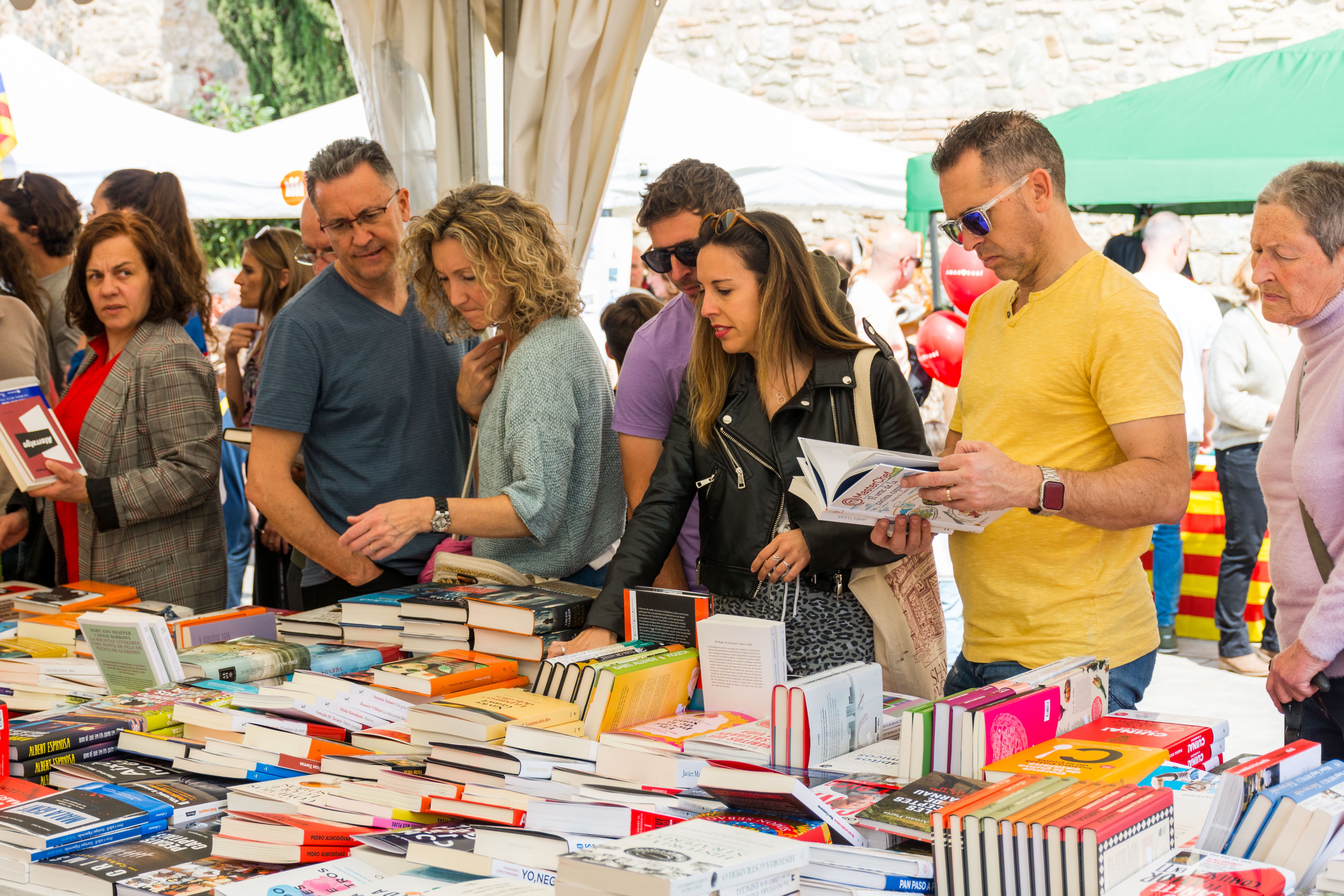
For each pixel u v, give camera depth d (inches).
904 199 269.3
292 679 79.1
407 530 87.6
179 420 117.0
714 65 410.0
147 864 62.1
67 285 132.2
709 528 87.0
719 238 82.6
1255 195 192.9
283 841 61.4
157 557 117.9
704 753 65.1
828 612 84.4
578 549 98.3
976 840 49.7
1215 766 66.6
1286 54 211.8
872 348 84.3
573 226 116.5
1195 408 220.2
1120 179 199.9
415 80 120.6
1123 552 79.4
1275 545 90.8
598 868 48.0
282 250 173.6
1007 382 80.7
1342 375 83.7
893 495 71.2
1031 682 67.5
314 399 104.7
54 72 279.7
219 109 515.2
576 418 93.9
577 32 111.5
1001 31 388.8
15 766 72.9
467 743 66.7
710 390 86.7
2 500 133.5
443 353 112.2
